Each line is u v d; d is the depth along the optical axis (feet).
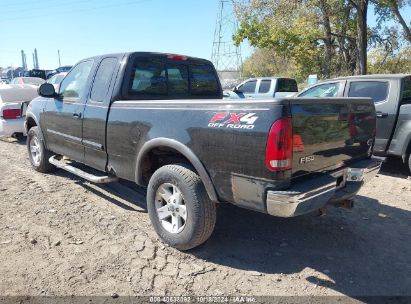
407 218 16.20
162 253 12.80
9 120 29.71
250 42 86.22
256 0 68.08
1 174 21.71
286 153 10.05
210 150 11.40
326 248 13.41
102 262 12.14
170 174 12.48
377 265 12.32
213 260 12.46
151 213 13.50
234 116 10.82
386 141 22.57
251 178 10.55
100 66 16.21
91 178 15.99
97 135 15.70
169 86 16.61
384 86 22.71
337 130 11.93
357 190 12.73
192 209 12.06
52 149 20.03
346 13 75.36
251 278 11.48
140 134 13.55
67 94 18.16
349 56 85.46
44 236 13.83
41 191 18.76
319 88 26.18
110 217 15.70
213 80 18.74
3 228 14.43
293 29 80.69
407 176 22.67
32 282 10.98
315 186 10.66
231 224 15.19
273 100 10.08
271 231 14.66
